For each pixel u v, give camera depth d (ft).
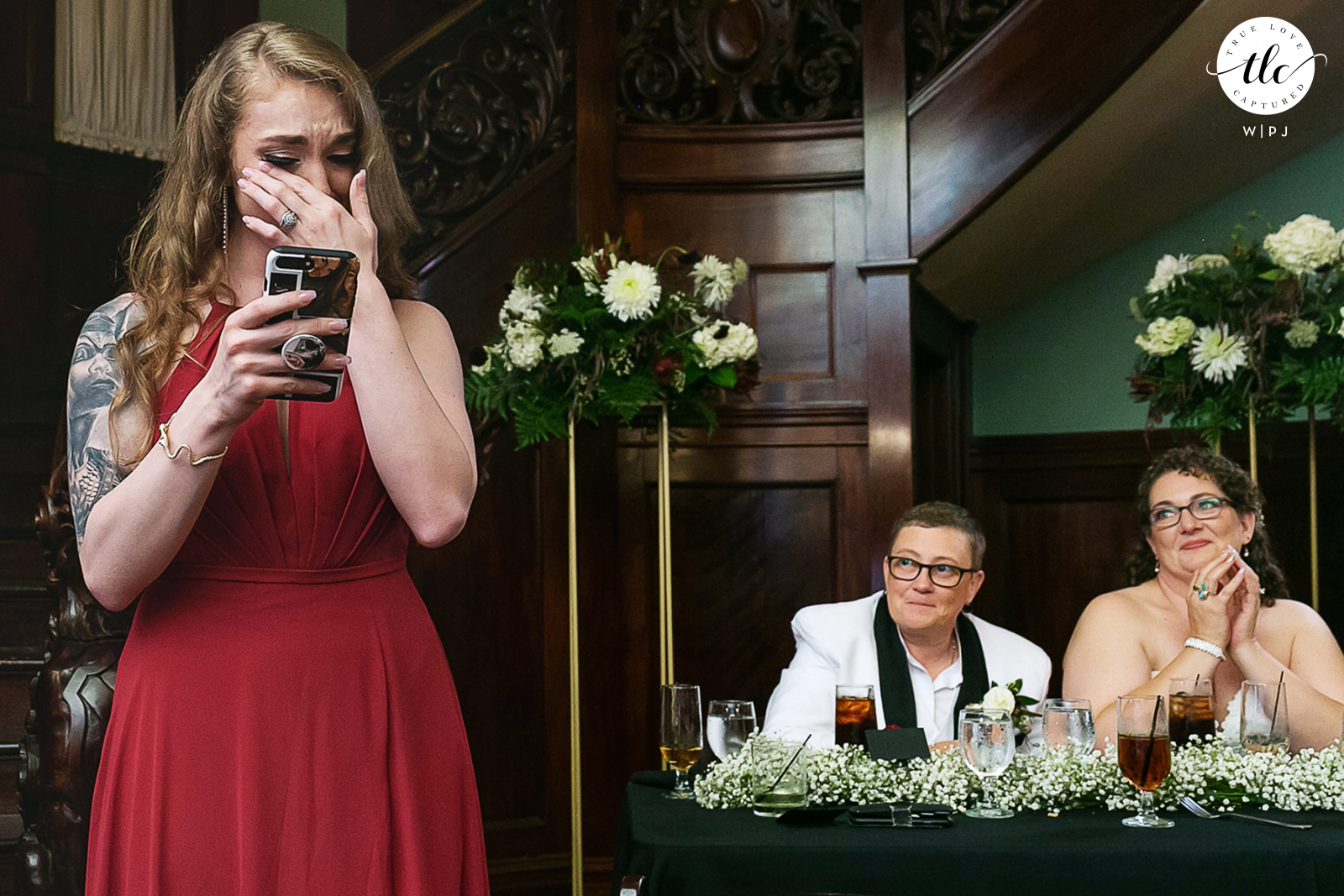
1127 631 8.91
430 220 12.99
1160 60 13.79
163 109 16.56
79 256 15.66
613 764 13.14
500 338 11.71
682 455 13.53
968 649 8.77
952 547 8.35
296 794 3.69
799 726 8.52
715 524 13.61
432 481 3.84
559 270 11.43
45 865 8.00
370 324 3.79
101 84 15.83
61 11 15.53
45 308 15.28
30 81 15.21
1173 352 12.07
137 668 3.81
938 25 13.94
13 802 10.04
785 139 13.84
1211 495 8.87
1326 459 16.39
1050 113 13.56
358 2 19.24
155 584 3.86
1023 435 18.48
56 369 14.21
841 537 13.50
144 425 3.88
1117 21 13.53
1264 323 11.73
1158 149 15.42
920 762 6.61
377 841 3.76
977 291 17.26
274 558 3.82
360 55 19.24
